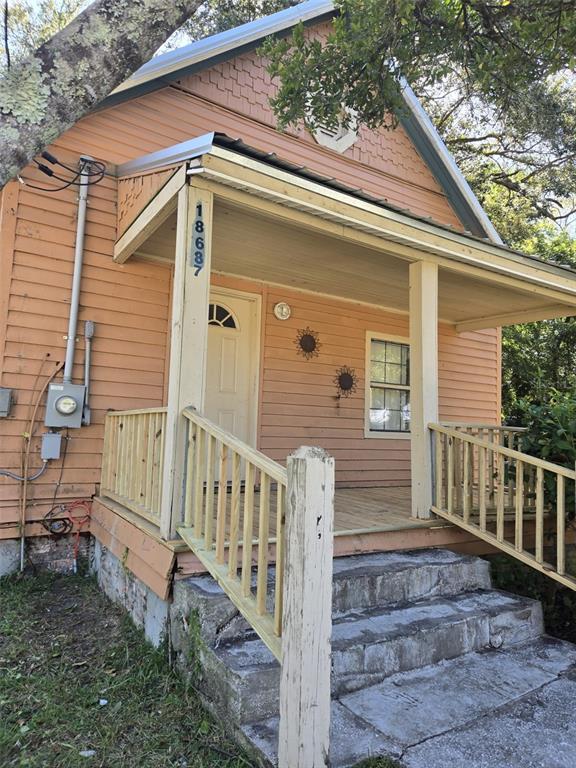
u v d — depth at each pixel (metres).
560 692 2.54
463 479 3.97
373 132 7.17
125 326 4.88
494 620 3.09
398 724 2.22
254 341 5.97
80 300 4.65
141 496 3.53
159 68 5.06
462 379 8.09
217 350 5.75
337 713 2.29
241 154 3.16
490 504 4.48
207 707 2.38
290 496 1.77
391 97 4.83
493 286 5.36
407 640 2.70
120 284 4.88
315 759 1.68
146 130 5.15
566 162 14.36
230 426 5.79
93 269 4.74
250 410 5.91
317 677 1.70
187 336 3.09
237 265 5.29
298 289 6.27
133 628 3.25
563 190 14.72
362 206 3.74
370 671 2.56
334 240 4.34
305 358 6.36
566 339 12.64
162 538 2.98
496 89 4.92
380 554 3.69
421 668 2.74
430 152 7.63
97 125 4.88
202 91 5.59
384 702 2.40
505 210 15.57
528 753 2.04
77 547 4.46
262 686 2.20
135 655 2.91
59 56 1.67
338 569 3.24
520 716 2.31
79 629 3.29
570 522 3.92
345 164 6.85
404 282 5.78
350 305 6.81
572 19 4.01
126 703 2.44
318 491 1.74
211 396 5.69
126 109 5.05
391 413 7.29
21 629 3.24
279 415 6.09
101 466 4.63
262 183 3.28
